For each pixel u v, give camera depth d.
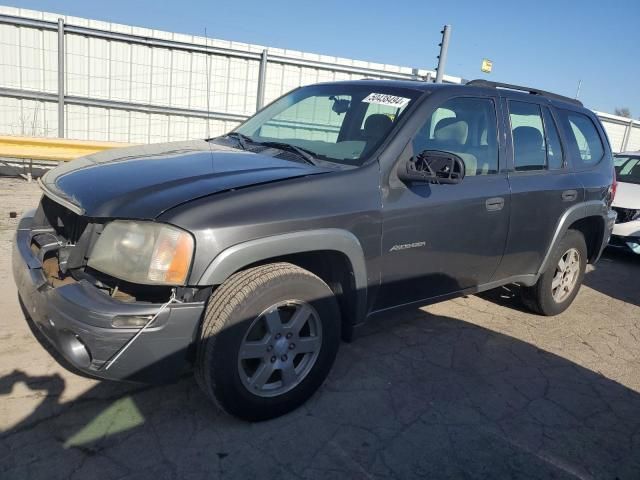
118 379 2.45
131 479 2.38
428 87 3.59
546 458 2.81
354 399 3.16
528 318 4.76
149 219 2.42
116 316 2.35
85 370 2.44
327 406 3.06
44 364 3.17
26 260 2.84
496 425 3.05
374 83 3.83
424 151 3.10
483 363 3.79
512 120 3.99
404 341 4.01
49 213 3.22
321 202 2.79
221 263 2.44
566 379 3.69
